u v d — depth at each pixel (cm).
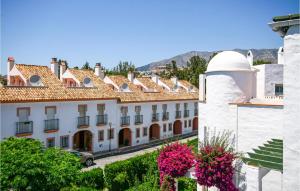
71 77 3366
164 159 1594
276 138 1374
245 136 1491
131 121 3684
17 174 1066
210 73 1670
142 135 3862
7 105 2467
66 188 1212
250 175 1204
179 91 4816
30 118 2628
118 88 3750
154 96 4109
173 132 4622
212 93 1655
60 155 1312
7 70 2973
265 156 1181
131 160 2253
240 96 1611
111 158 3048
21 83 2886
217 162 1318
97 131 3241
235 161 1443
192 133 4800
